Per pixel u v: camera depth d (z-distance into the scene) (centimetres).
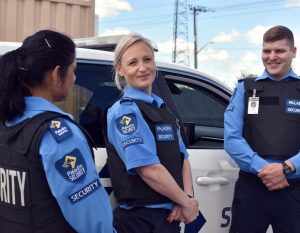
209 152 272
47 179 145
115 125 204
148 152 199
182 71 281
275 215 254
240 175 261
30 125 149
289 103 251
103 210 153
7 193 155
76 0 472
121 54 213
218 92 302
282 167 241
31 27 455
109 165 212
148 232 205
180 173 210
